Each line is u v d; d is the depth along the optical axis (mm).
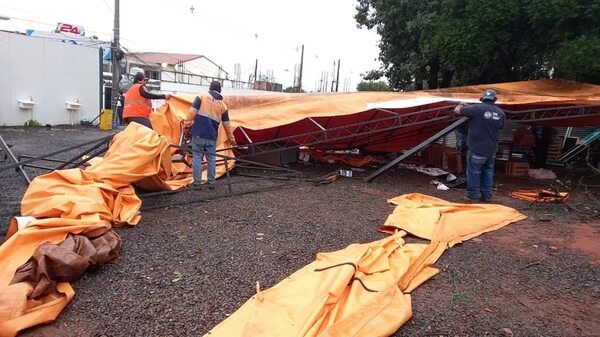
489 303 3416
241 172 9109
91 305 3084
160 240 4500
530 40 10797
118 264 3816
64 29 28984
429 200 6895
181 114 8797
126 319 2916
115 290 3326
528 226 5832
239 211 5855
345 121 9836
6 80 15727
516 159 11633
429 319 3088
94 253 3547
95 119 18969
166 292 3328
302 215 5812
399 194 7578
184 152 8156
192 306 3125
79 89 18359
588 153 11938
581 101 8664
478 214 6012
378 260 3924
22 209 4414
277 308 2961
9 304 2721
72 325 2826
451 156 9922
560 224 5992
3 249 3342
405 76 16578
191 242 4492
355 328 2701
